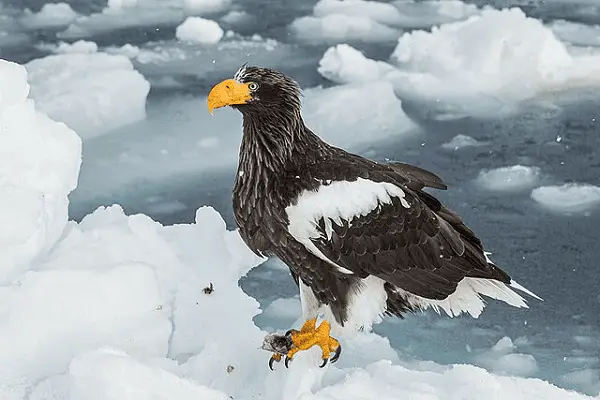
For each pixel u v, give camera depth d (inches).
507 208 433.4
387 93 522.6
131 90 521.0
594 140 496.1
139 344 248.1
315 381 234.2
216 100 241.8
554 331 348.5
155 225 302.5
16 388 232.4
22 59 572.1
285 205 247.6
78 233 284.5
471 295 271.3
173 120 516.7
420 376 237.0
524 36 569.9
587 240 407.2
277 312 354.0
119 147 489.1
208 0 675.4
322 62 569.6
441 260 258.4
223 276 284.8
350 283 257.4
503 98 542.6
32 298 247.0
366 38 619.2
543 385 235.5
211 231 300.8
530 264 390.3
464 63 568.1
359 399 219.6
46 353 241.0
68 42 601.9
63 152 287.6
